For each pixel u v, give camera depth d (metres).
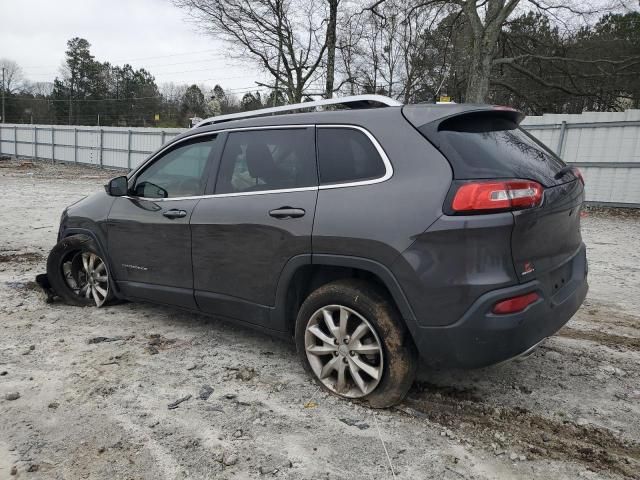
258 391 3.22
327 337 3.12
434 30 25.52
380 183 2.83
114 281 4.47
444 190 2.59
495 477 2.43
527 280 2.62
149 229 4.01
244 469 2.47
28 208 12.08
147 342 3.99
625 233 9.83
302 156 3.22
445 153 2.67
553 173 2.94
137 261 4.19
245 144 3.56
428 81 29.17
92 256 4.71
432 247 2.59
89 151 31.16
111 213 4.36
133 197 4.22
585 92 26.03
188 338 4.08
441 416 2.95
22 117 78.19
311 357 3.20
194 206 3.71
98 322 4.43
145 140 27.75
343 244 2.87
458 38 23.94
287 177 3.26
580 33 23.72
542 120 14.31
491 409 3.03
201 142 3.87
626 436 2.77
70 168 29.94
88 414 2.93
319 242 2.97
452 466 2.50
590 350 3.94
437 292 2.59
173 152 4.04
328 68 27.80
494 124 2.99
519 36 24.81
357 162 2.96
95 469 2.45
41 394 3.15
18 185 18.69
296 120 3.32
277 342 4.02
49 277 4.87
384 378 2.90
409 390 3.23
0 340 3.98
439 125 2.76
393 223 2.70
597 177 13.67
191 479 2.39
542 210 2.65
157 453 2.58
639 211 12.91
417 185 2.68
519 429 2.83
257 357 3.73
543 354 3.84
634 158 13.01
